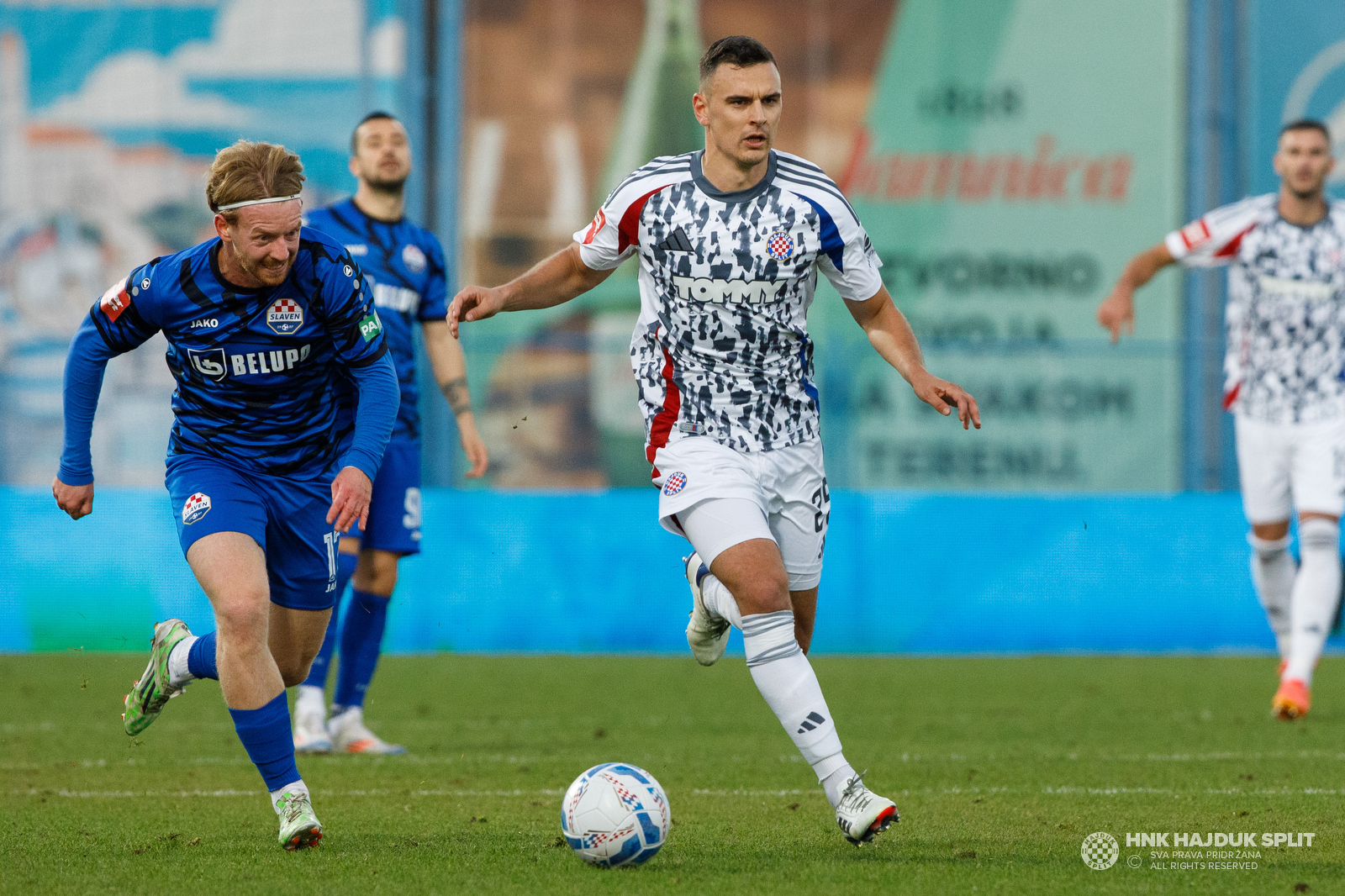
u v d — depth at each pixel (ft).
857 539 162.09
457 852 50.21
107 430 184.34
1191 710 102.99
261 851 50.57
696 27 198.29
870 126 200.54
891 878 45.47
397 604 157.79
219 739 88.89
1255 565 101.09
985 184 199.93
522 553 159.74
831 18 200.03
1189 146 199.52
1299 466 95.14
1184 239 95.96
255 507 51.16
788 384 51.65
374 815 59.21
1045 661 148.77
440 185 195.31
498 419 185.78
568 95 197.16
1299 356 94.89
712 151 50.16
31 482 190.49
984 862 48.14
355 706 82.79
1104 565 162.40
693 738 88.17
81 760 79.15
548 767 75.15
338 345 50.70
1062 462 187.73
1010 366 189.06
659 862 48.37
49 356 192.13
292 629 55.06
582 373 187.21
